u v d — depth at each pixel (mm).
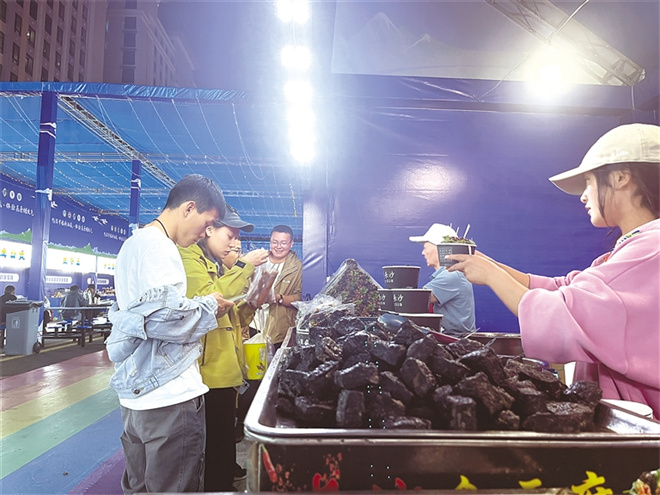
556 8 5418
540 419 864
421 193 4848
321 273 4820
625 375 1395
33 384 6414
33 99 7703
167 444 1788
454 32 7324
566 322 1392
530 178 4875
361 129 4879
